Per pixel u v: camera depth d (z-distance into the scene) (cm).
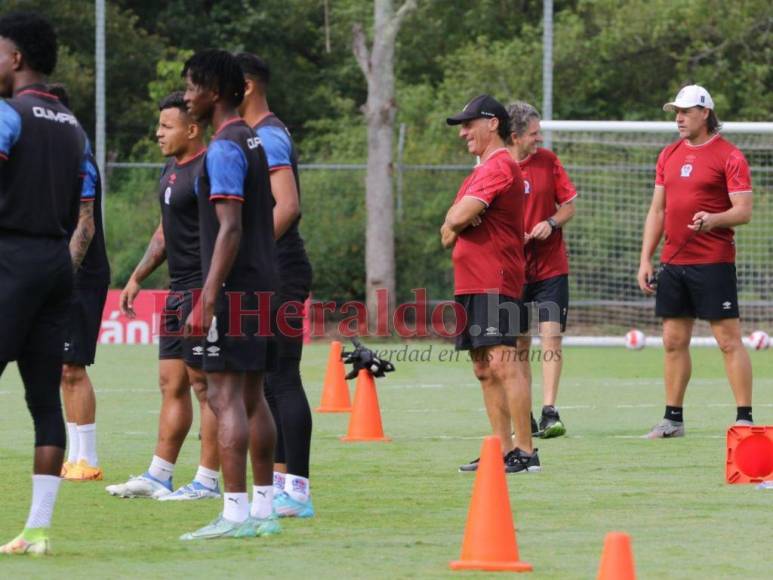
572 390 4709
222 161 2041
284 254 2322
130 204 8469
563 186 3472
